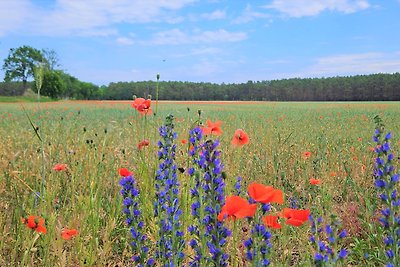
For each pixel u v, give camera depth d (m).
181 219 3.41
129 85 77.56
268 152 6.19
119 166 5.07
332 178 5.00
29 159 5.20
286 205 3.98
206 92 75.00
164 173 2.95
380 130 2.32
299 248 3.00
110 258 3.39
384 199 2.22
